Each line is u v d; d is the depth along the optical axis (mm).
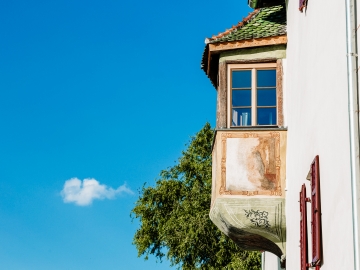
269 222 15961
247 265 34562
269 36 16844
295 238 14508
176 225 36969
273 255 20594
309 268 12812
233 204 16047
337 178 10664
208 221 36469
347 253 9938
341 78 10664
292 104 15625
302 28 14523
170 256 36594
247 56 17031
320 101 12219
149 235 38781
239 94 16891
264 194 16047
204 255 36312
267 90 16828
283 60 16844
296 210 14445
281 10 18047
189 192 38719
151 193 39031
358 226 9539
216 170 16359
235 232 16359
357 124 9992
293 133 15359
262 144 16328
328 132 11438
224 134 16500
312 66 13164
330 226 11070
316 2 12977
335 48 11180
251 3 18375
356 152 9852
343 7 10789
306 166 13406
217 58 17484
